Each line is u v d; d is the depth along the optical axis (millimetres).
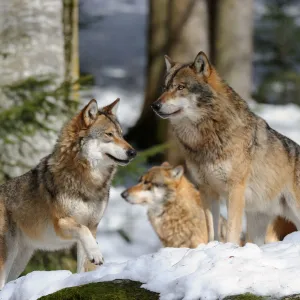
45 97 15430
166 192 13539
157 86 25312
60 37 16828
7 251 10852
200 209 13523
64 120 15883
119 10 40375
